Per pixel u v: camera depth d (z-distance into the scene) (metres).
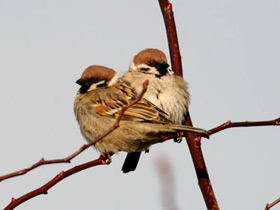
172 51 11.27
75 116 10.76
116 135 9.84
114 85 10.95
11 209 6.86
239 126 8.70
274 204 7.08
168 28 11.24
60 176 7.27
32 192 7.01
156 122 9.43
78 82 10.95
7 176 5.79
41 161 5.91
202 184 9.14
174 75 11.21
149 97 10.98
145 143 10.01
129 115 9.74
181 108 11.16
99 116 10.12
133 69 11.48
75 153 6.09
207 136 8.54
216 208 8.93
